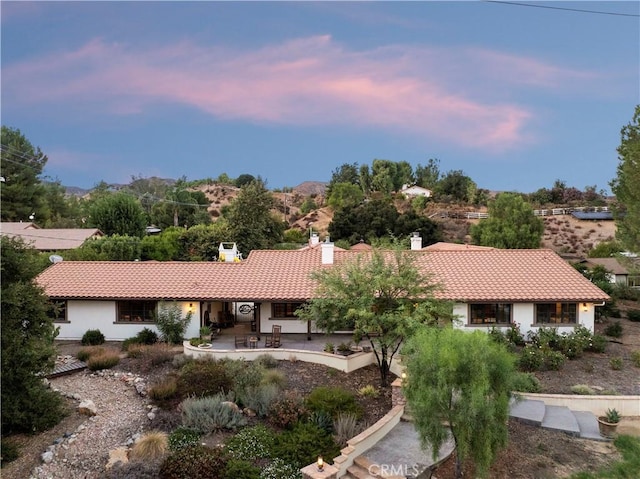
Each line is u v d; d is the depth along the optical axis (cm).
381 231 6350
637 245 3016
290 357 2294
